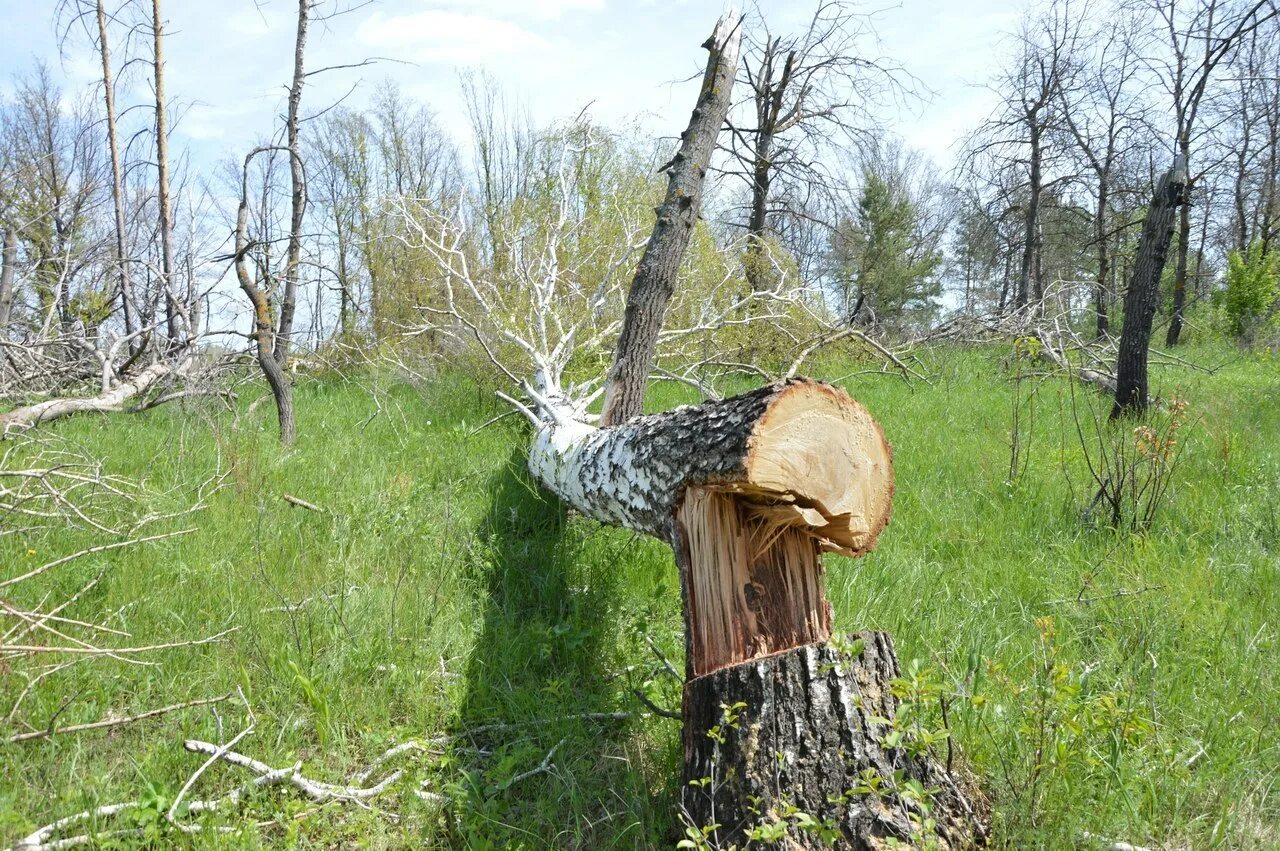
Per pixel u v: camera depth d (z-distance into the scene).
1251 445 6.62
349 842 2.73
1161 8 14.38
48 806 2.62
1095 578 4.38
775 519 2.75
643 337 5.55
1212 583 4.25
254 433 6.68
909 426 7.96
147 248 11.19
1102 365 11.25
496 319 7.53
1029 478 5.94
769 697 2.48
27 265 9.45
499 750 3.18
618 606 4.20
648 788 2.98
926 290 31.31
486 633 3.92
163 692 3.28
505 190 15.66
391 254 11.41
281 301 9.57
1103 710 2.79
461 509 5.46
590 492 4.03
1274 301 20.30
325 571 4.34
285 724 3.11
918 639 3.70
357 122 16.16
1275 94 16.75
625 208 9.73
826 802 2.36
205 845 2.49
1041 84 19.36
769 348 10.99
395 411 8.25
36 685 3.14
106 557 4.18
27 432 5.55
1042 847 2.48
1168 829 2.70
